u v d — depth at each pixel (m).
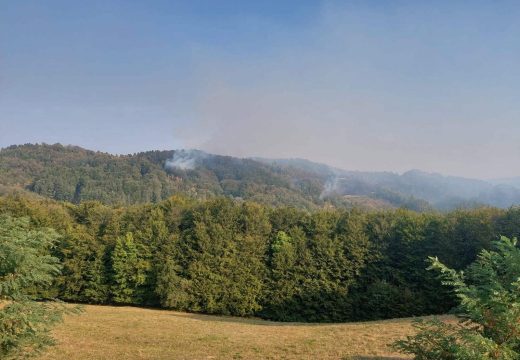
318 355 13.95
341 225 35.31
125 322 22.97
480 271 6.81
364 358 13.04
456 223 32.94
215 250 34.75
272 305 33.25
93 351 15.26
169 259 34.53
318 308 32.59
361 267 33.25
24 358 7.89
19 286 7.67
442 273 6.89
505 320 6.18
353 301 32.28
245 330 21.34
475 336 5.92
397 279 32.38
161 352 15.28
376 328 19.61
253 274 34.28
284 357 14.02
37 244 8.24
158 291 33.88
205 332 20.12
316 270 33.56
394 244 33.53
